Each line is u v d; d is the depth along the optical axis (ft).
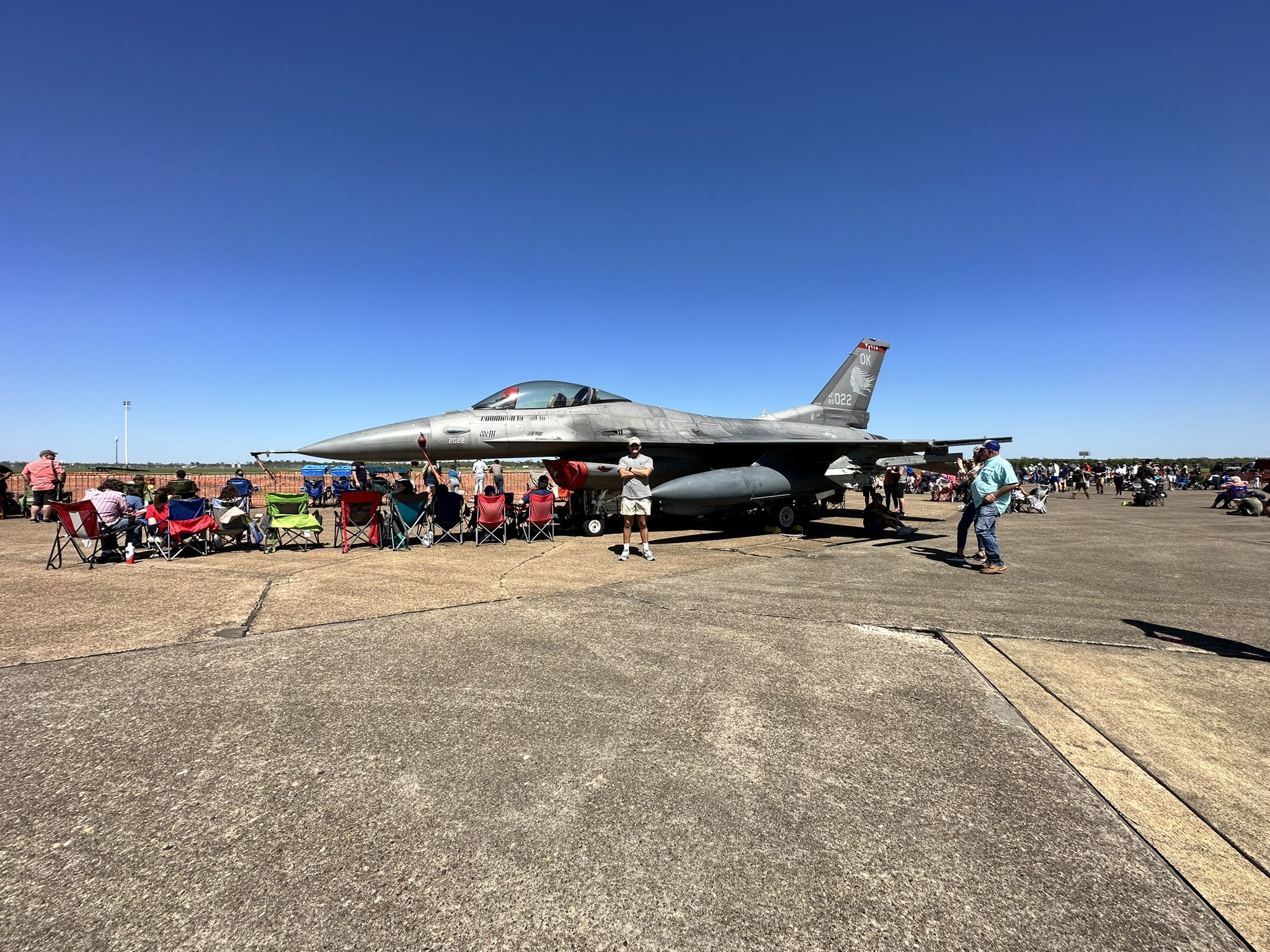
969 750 9.28
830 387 56.70
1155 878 6.46
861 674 12.51
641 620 16.79
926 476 114.32
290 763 8.67
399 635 15.17
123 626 15.83
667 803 7.74
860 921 5.80
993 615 17.46
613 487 37.78
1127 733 9.92
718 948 5.46
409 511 31.86
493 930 5.64
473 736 9.58
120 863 6.52
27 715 10.21
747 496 36.60
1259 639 15.23
